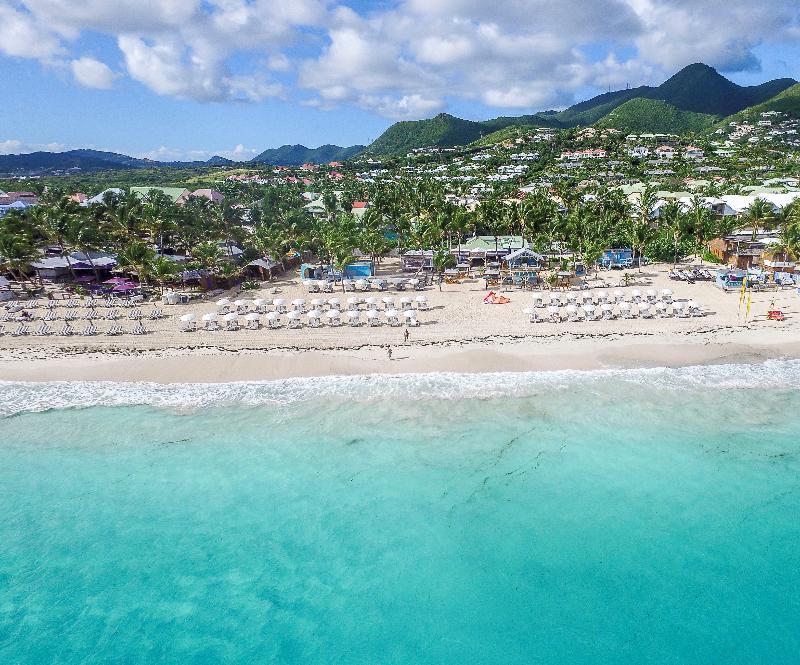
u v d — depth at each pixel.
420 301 52.16
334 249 65.31
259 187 176.50
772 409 33.66
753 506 26.05
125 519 26.25
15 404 35.62
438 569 23.28
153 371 39.72
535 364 39.81
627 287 59.25
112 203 86.31
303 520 25.95
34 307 53.56
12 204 110.69
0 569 23.66
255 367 40.00
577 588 22.25
